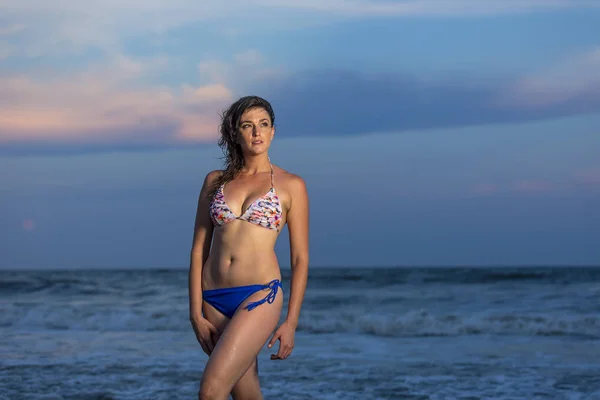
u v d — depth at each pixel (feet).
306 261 12.21
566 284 72.13
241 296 11.68
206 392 10.85
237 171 12.44
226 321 11.85
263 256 11.80
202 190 12.58
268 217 11.85
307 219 12.39
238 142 12.35
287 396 19.84
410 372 23.66
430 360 26.45
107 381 21.70
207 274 12.11
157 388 20.71
